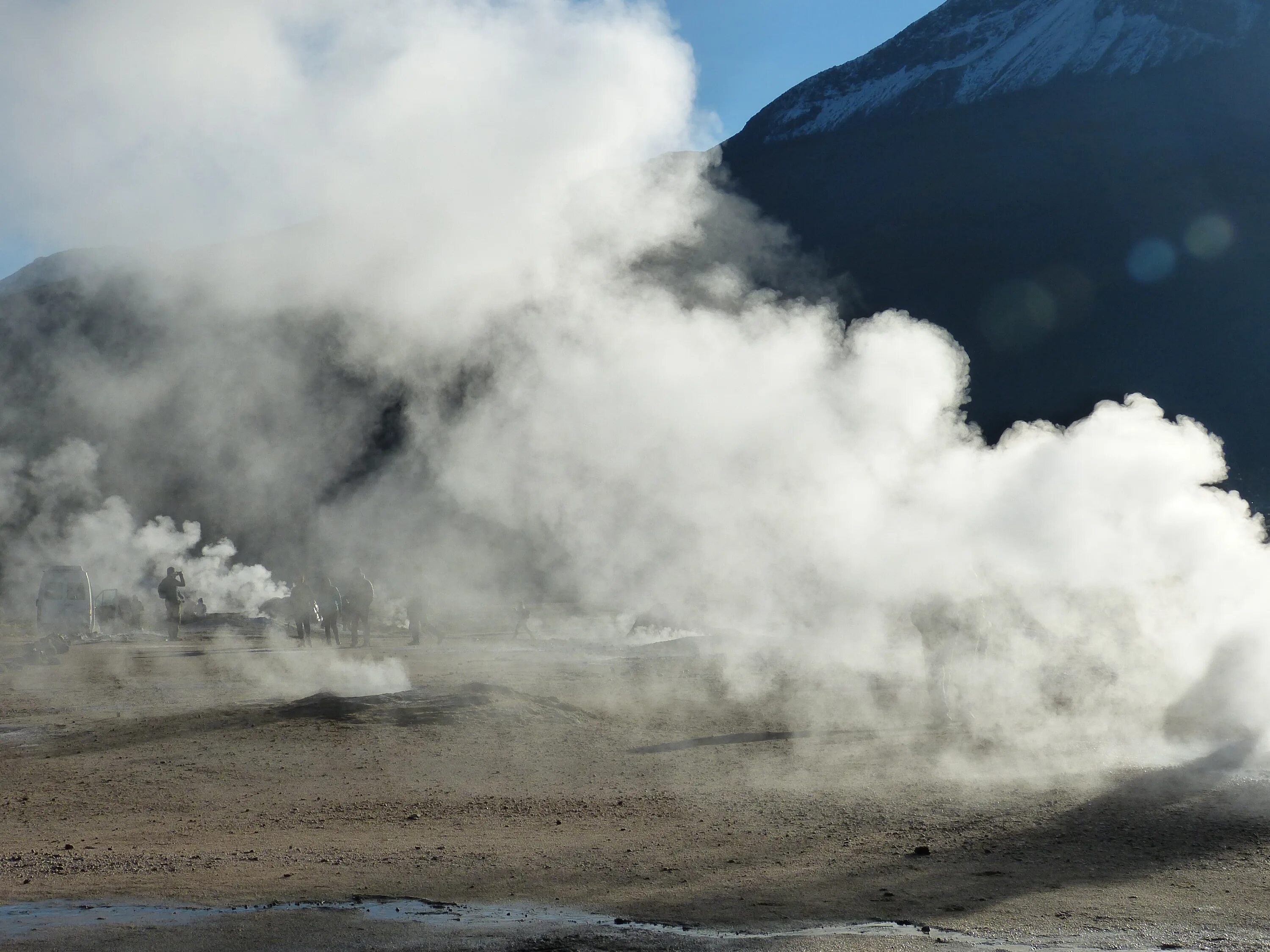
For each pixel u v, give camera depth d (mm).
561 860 8484
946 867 8008
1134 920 6648
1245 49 190750
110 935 6512
